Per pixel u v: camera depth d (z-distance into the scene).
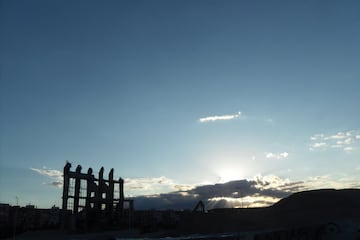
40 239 50.91
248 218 64.44
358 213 64.50
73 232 65.25
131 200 83.19
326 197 72.12
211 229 58.72
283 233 32.41
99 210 76.81
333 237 41.78
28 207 82.19
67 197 71.56
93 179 77.25
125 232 66.38
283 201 71.94
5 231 66.94
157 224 80.62
